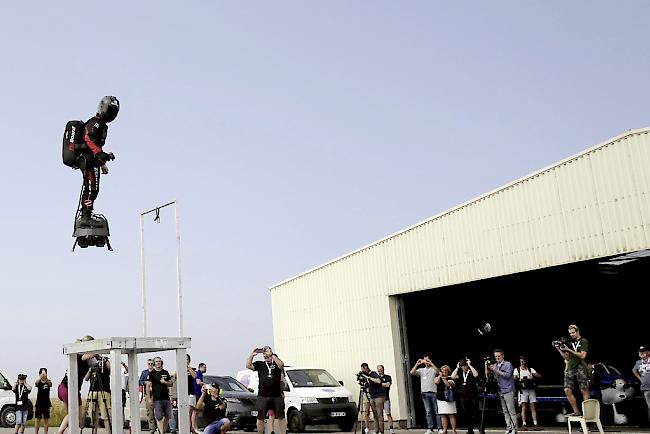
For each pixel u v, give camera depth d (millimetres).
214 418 12141
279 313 26609
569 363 14000
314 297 24875
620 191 15617
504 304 23797
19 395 19516
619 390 17656
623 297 22172
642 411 17547
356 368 22797
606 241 15844
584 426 13359
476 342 24109
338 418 20656
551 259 17047
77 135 8391
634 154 15391
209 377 22953
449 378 16312
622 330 22781
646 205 15117
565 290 21953
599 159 16078
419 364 17688
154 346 9492
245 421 21484
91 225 8297
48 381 18141
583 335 23609
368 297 22562
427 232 20562
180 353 9758
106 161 8336
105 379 12172
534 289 21594
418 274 20781
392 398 21344
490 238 18672
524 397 17906
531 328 24750
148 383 16266
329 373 23453
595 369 18812
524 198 17812
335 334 23781
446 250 19953
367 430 17922
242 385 23125
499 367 15547
